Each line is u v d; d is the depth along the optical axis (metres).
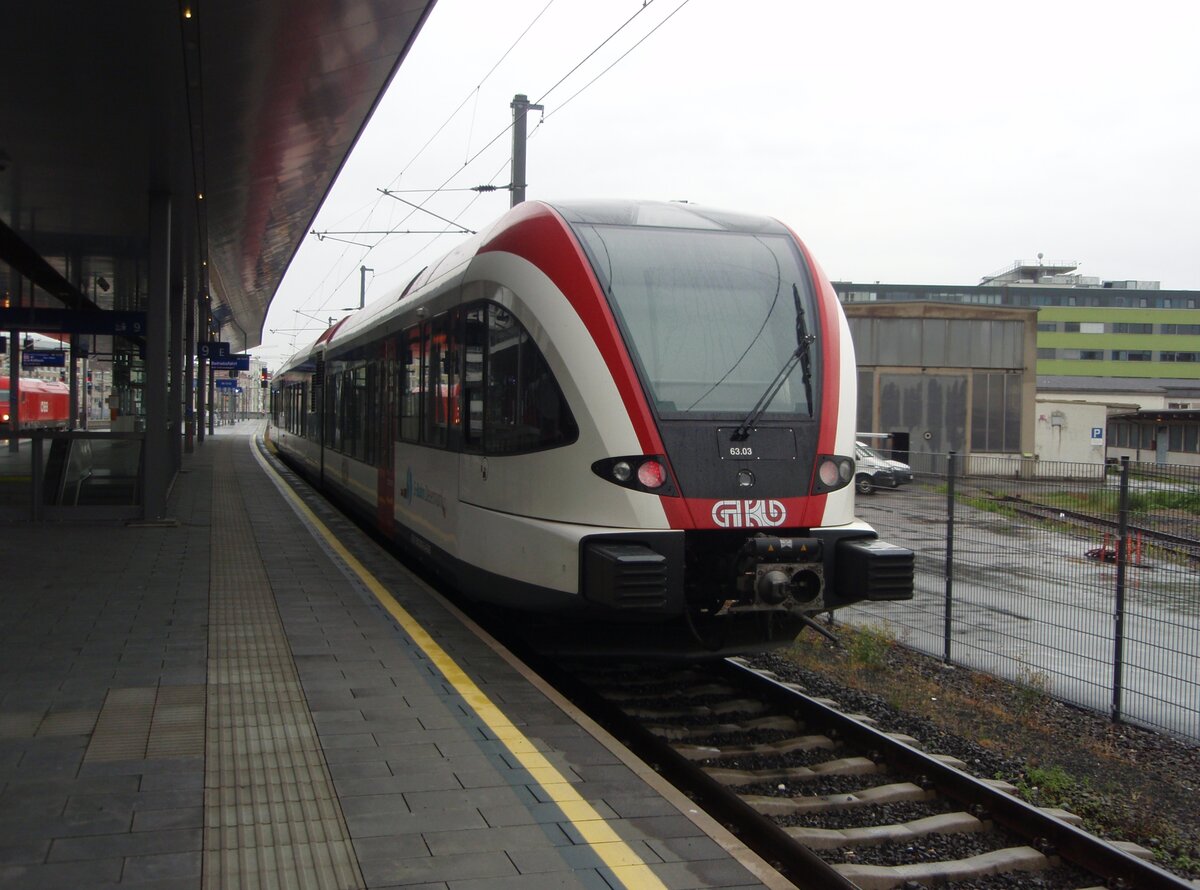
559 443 6.81
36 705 5.60
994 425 32.12
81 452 13.12
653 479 6.55
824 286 7.72
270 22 8.68
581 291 6.99
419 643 7.17
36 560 10.44
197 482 20.34
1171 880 4.49
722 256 7.50
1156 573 7.27
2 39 8.31
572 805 4.36
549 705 5.79
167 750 4.93
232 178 14.19
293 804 4.32
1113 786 6.16
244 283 29.42
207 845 3.90
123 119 10.48
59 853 3.80
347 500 14.77
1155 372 91.19
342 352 15.79
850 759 6.14
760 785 5.80
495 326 7.69
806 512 6.82
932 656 9.23
